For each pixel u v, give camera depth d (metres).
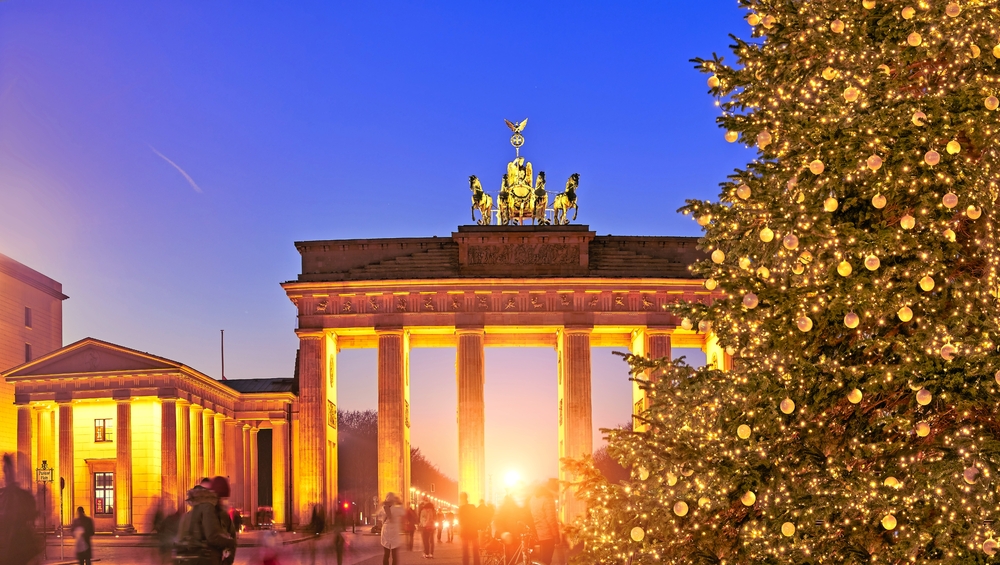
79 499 106.00
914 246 16.36
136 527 102.31
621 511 19.20
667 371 20.47
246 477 120.81
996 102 15.76
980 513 14.63
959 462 14.84
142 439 104.44
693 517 17.45
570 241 107.62
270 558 36.69
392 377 105.81
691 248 108.94
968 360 15.14
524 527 39.97
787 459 16.69
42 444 108.25
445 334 113.69
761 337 17.52
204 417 113.75
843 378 16.30
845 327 17.44
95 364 104.56
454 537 104.50
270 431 136.75
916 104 16.45
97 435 107.06
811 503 15.81
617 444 20.53
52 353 105.06
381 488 103.88
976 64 17.02
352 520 121.94
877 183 16.70
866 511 15.71
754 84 19.47
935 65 18.17
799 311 16.75
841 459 16.89
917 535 15.21
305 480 105.00
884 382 15.80
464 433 104.12
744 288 17.34
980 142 16.66
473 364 105.50
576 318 105.69
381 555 65.31
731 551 17.58
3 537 22.11
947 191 16.42
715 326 18.69
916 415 16.56
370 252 109.75
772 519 16.02
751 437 16.66
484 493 103.94
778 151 18.06
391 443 104.62
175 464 102.06
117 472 102.62
